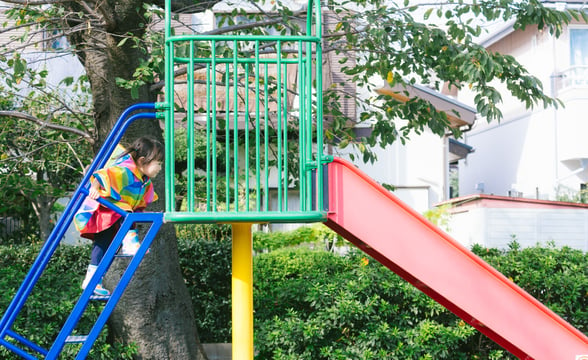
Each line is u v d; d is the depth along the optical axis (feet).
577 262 22.45
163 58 15.65
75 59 34.17
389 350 17.89
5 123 24.04
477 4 19.07
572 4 51.37
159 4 20.74
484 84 17.35
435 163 43.75
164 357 18.56
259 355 18.76
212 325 24.35
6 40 35.09
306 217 12.52
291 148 22.11
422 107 20.36
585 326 20.62
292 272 23.99
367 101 22.56
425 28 18.26
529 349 14.14
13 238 37.86
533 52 55.98
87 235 14.08
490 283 14.16
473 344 19.49
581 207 35.63
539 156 54.24
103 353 17.12
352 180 14.07
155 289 18.78
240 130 28.09
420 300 18.67
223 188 34.76
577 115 50.03
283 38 13.02
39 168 28.68
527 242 33.55
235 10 21.15
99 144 19.33
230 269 25.12
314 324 18.10
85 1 18.70
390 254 13.92
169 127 12.92
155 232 12.70
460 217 36.86
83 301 12.65
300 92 13.09
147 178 14.15
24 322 17.35
